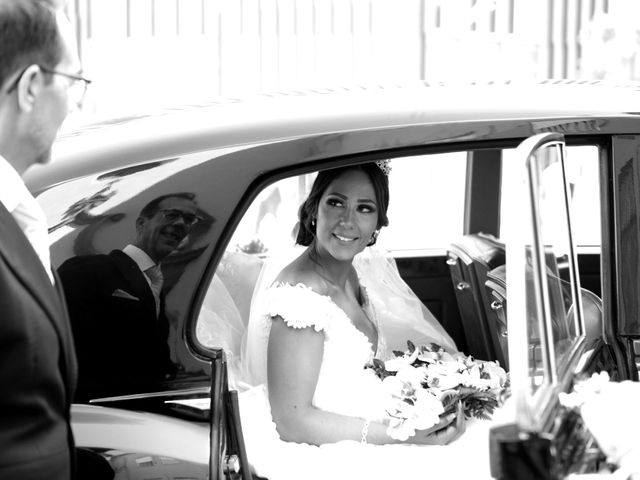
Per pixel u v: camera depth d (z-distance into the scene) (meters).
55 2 1.59
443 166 3.26
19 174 1.63
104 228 2.01
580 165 2.51
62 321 1.51
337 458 2.30
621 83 2.58
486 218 3.32
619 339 2.22
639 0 6.32
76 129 2.38
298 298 2.39
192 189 2.04
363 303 2.79
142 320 1.99
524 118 2.22
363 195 2.54
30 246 1.48
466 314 3.15
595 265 2.96
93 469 1.91
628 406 1.67
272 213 2.93
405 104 2.27
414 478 2.25
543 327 1.55
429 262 3.30
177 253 2.01
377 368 2.54
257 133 2.13
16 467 1.44
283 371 2.37
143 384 1.97
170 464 1.93
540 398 1.51
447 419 2.42
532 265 1.54
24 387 1.44
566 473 1.47
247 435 2.30
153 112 2.41
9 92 1.55
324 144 2.12
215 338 2.34
